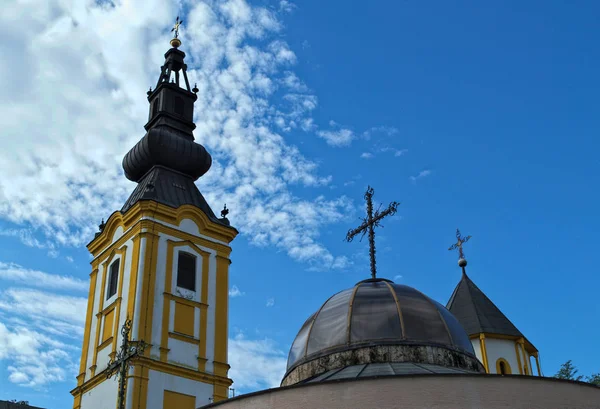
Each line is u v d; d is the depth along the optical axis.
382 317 23.88
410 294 25.02
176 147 46.22
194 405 38.59
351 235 28.47
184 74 50.62
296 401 19.05
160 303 39.91
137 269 40.19
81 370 40.66
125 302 39.84
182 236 42.62
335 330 24.03
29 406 45.69
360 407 18.48
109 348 39.44
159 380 37.94
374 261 27.28
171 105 48.81
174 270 41.34
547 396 18.77
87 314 42.50
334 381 18.94
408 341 23.23
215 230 44.25
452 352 23.50
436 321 24.11
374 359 23.00
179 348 39.47
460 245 42.69
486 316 38.97
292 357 24.80
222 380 40.06
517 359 38.22
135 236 41.50
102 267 43.31
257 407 19.47
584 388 19.25
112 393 37.62
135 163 46.34
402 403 18.38
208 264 43.06
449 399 18.36
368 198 28.66
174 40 51.72
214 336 41.19
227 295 43.00
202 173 47.38
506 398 18.48
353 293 25.19
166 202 43.09
